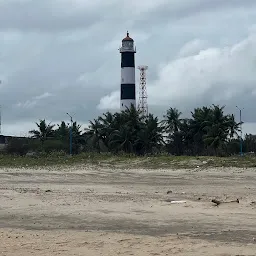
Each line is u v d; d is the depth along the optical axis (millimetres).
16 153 89062
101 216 18172
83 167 54875
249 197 23828
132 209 19766
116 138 86062
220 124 83500
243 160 50625
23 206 21141
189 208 19734
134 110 88812
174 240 13539
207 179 37094
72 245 13094
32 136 95438
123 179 38938
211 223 16312
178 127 91625
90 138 93000
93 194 26031
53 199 23531
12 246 12992
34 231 15391
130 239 13766
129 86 101938
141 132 85562
